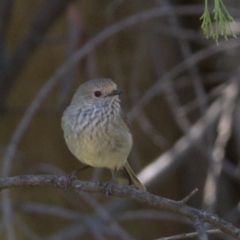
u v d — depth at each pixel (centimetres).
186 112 1273
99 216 1125
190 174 1358
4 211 959
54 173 1296
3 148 1324
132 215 1183
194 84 1207
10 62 1257
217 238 1209
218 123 1228
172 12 1158
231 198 1317
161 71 1297
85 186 761
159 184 1326
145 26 1294
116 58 1345
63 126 893
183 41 1237
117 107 871
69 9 1140
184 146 1237
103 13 1359
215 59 1307
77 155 880
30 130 1398
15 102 1383
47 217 1379
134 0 1336
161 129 1413
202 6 1225
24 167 1362
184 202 679
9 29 1384
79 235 1206
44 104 1366
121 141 863
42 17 1237
